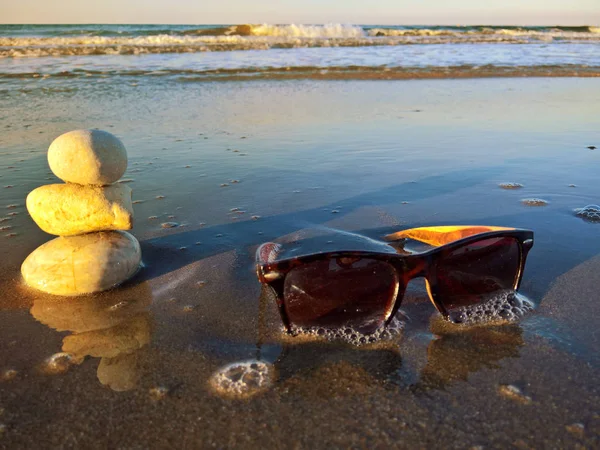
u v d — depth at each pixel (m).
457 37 2.83
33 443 0.18
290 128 0.76
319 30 3.00
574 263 0.31
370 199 0.45
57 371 0.22
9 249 0.34
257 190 0.48
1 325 0.25
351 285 0.24
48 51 1.84
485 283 0.26
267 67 1.54
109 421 0.19
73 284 0.28
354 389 0.21
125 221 0.30
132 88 1.17
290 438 0.19
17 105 0.94
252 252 0.34
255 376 0.22
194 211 0.42
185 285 0.29
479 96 1.07
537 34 3.34
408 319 0.26
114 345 0.24
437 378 0.21
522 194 0.45
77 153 0.29
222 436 0.19
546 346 0.23
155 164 0.57
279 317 0.26
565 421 0.19
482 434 0.18
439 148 0.63
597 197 0.44
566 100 1.00
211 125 0.79
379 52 2.05
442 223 0.39
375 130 0.74
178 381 0.21
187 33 3.02
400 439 0.18
